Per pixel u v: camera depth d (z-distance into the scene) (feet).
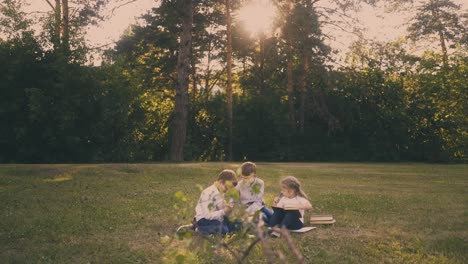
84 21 108.88
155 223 31.81
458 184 60.80
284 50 132.87
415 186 57.77
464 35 166.50
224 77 172.35
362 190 52.37
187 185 55.11
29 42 104.68
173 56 150.30
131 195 45.75
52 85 103.40
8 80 103.14
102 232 29.14
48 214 34.81
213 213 27.40
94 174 61.31
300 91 138.41
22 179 55.57
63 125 101.71
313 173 73.10
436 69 145.07
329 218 32.17
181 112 103.71
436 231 30.58
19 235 28.07
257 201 30.78
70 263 22.85
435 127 137.90
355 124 139.44
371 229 30.86
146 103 135.64
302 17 121.80
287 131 137.90
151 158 139.64
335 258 23.93
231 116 138.21
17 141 104.53
